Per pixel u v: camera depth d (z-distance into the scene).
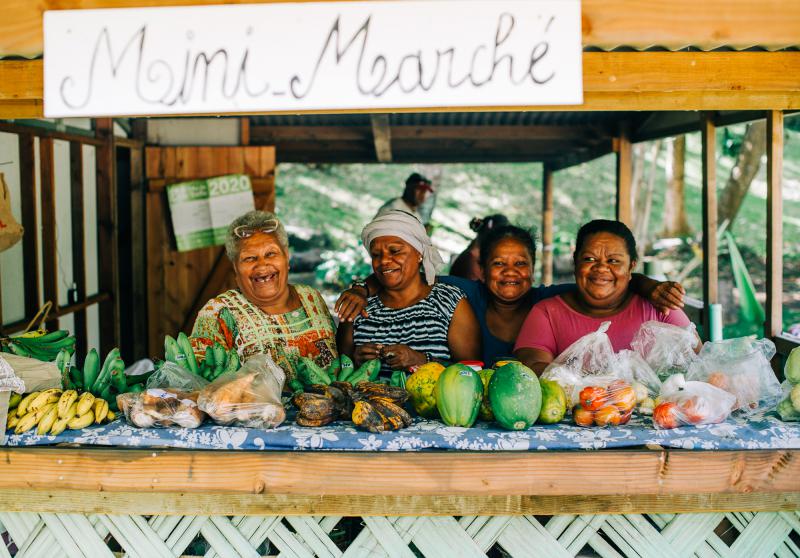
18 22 1.92
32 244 4.48
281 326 2.87
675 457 2.10
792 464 2.13
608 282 2.67
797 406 2.20
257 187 6.32
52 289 4.73
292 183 15.34
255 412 2.18
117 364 2.46
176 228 6.26
